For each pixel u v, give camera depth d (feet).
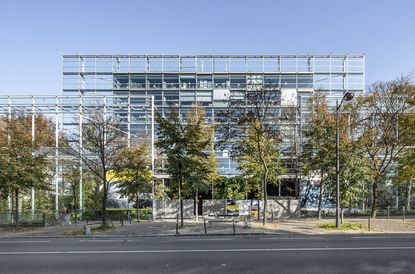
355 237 66.39
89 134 108.58
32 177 95.40
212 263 41.11
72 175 127.13
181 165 92.27
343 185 94.38
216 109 169.78
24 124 131.64
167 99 172.24
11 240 69.82
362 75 173.37
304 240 61.72
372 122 112.47
